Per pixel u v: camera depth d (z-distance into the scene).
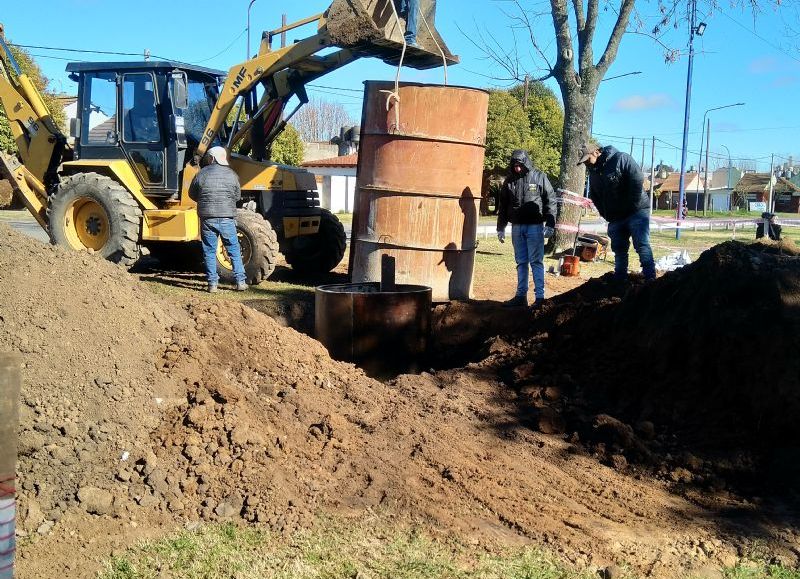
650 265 8.00
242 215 10.20
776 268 5.83
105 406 4.41
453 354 8.06
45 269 5.10
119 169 10.62
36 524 3.76
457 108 8.68
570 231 16.14
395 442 5.00
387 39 8.96
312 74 10.99
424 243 8.82
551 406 5.99
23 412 4.06
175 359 5.14
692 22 18.34
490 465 4.89
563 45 16.02
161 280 10.38
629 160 7.84
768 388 5.29
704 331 5.77
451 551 3.80
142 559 3.57
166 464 4.26
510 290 11.24
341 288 7.83
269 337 6.10
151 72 10.61
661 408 5.75
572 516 4.34
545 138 45.22
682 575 3.71
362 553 3.73
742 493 4.83
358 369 6.54
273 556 3.65
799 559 3.96
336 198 47.31
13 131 12.02
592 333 6.75
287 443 4.69
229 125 11.29
